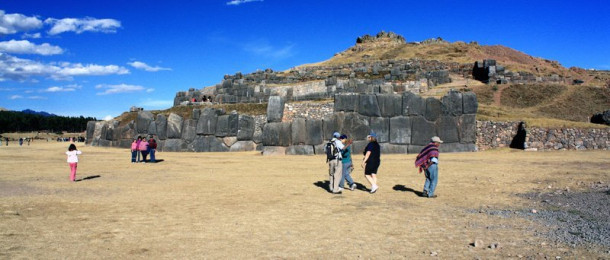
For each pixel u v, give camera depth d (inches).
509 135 1138.7
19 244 277.1
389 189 527.5
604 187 478.3
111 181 618.2
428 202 436.5
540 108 1669.5
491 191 498.9
